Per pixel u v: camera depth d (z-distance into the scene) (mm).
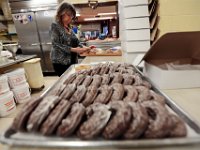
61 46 2131
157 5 1421
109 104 600
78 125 523
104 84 821
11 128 542
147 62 1074
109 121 509
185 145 445
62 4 2096
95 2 4074
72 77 981
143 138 480
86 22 4414
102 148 461
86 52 2170
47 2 4180
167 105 685
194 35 858
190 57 1054
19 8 4301
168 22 1428
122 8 1552
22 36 4492
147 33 1396
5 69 2520
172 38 872
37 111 540
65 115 545
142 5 1362
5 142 492
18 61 2578
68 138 506
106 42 3889
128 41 1432
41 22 4305
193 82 921
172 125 479
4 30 4719
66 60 2184
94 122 507
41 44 4469
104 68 1120
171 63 1062
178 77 914
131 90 714
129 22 1400
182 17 1423
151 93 717
